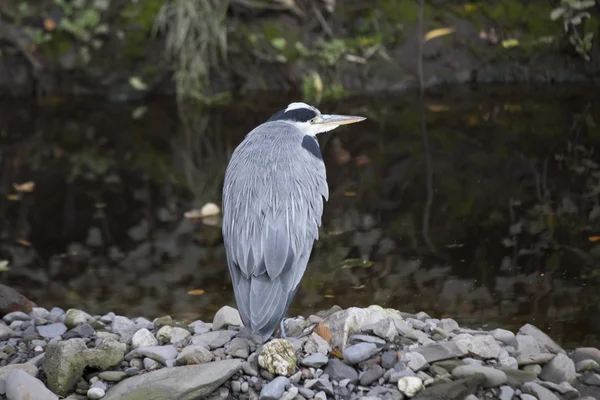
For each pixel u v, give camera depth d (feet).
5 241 28.63
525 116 41.93
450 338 17.30
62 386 15.40
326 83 49.57
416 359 15.61
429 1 50.01
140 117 46.47
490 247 26.35
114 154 39.55
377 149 37.47
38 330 18.71
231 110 46.93
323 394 14.89
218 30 49.37
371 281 23.76
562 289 22.81
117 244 28.27
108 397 14.97
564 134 38.55
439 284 23.41
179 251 27.43
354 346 16.06
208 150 39.78
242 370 15.88
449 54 49.57
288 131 18.24
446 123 41.37
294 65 49.88
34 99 50.83
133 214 31.37
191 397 14.88
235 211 16.79
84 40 50.85
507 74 49.88
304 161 17.56
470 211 29.78
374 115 43.57
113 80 51.29
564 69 49.32
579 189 31.55
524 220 28.63
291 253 16.40
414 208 30.30
